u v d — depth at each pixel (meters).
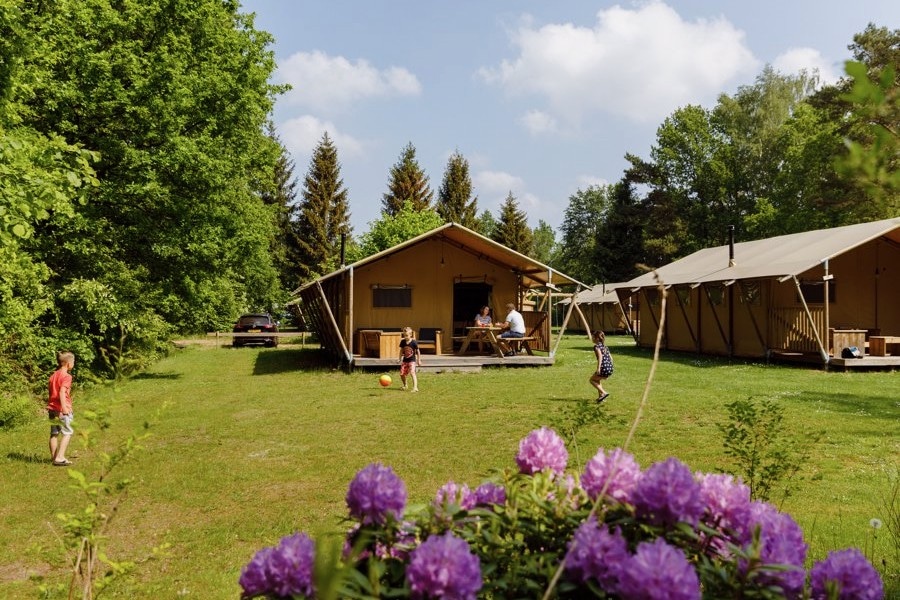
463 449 9.38
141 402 14.35
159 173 18.47
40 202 9.14
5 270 12.23
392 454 9.15
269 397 14.94
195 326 25.12
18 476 8.24
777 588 1.82
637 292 30.06
